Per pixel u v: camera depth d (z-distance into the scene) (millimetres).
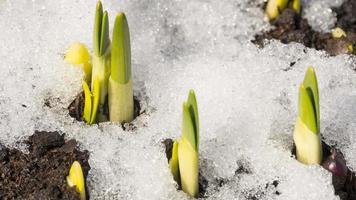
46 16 706
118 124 659
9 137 653
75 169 617
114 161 640
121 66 627
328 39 725
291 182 637
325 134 663
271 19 734
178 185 637
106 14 606
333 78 693
